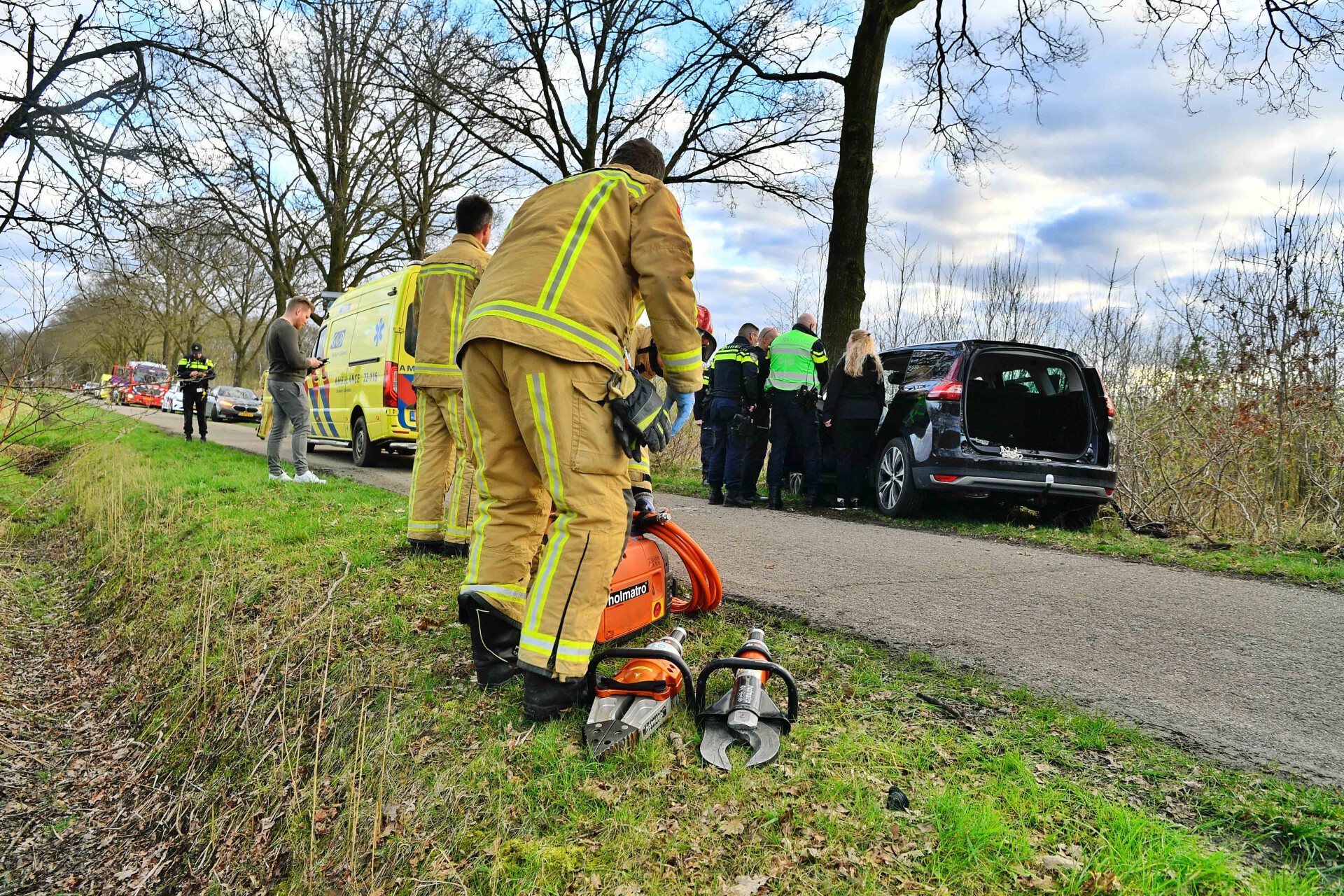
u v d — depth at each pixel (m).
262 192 23.39
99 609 5.70
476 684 2.97
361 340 11.12
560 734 2.50
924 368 7.81
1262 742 2.58
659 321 2.57
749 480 8.81
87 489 8.67
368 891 2.27
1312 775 2.35
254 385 48.81
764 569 4.99
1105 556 6.01
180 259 10.74
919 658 3.28
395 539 5.14
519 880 1.99
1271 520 6.89
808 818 2.06
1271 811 2.11
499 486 2.84
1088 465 7.17
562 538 2.54
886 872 1.86
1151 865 1.82
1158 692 3.01
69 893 3.04
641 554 3.29
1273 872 1.86
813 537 6.41
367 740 2.84
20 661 5.00
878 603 4.19
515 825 2.19
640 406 2.57
